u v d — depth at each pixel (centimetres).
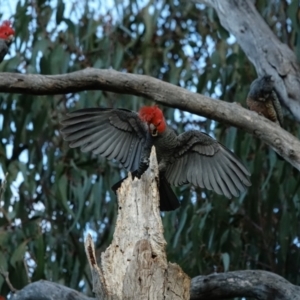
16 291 1095
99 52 1365
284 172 1202
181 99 1003
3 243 1234
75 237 1280
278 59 1127
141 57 1408
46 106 1284
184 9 1472
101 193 1248
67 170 1266
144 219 712
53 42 1352
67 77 987
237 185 822
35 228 1245
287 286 973
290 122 1305
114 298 670
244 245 1272
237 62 1302
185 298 680
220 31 1302
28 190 1263
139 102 1304
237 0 1186
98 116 802
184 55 1428
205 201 1254
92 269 686
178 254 1212
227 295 995
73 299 1028
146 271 668
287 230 1191
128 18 1423
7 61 1304
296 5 1191
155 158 738
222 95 1291
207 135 822
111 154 803
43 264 1169
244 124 1007
